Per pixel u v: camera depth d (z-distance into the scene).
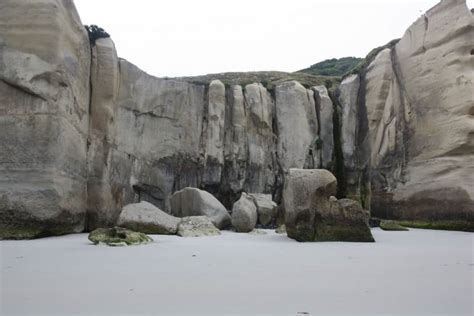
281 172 17.39
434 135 12.74
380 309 3.11
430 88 13.11
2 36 9.32
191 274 4.48
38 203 8.81
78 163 10.76
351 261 5.54
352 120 17.55
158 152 15.61
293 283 4.02
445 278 4.28
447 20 12.78
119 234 7.82
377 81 15.86
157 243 7.90
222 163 16.84
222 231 11.85
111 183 12.80
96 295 3.49
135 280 4.13
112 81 12.62
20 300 3.31
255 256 6.04
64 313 2.97
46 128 9.13
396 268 4.93
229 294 3.57
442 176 12.23
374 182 15.79
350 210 8.66
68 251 6.45
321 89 18.67
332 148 17.70
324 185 8.80
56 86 9.37
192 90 17.02
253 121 17.66
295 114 17.75
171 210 13.95
